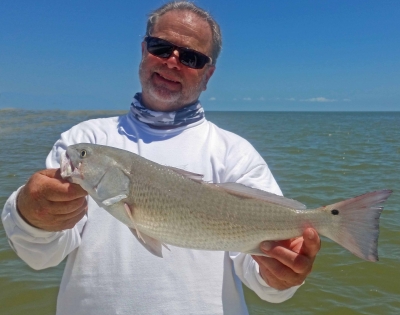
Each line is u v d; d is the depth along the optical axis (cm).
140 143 73
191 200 59
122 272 63
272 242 57
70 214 55
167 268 63
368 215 55
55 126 838
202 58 76
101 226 66
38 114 1537
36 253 59
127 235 65
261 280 62
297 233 58
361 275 149
